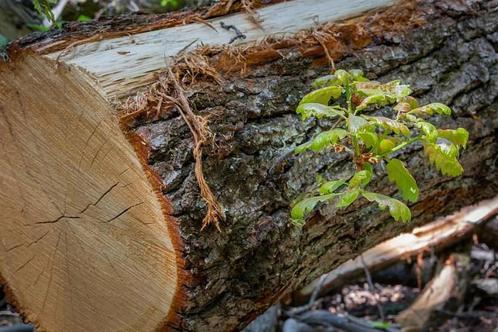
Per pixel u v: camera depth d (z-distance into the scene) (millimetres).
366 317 3732
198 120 1639
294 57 1982
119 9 3672
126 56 1772
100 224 1742
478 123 2316
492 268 3877
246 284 1752
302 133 1843
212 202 1584
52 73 1706
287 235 1772
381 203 1557
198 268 1605
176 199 1568
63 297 1912
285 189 1771
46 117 1751
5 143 1856
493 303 3715
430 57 2287
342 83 1734
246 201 1676
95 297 1842
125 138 1610
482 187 2537
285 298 3148
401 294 3932
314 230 1913
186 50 1867
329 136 1528
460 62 2322
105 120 1640
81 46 1811
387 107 2021
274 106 1831
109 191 1689
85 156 1707
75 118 1695
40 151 1796
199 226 1591
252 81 1854
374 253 3447
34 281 1961
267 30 2107
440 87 2256
